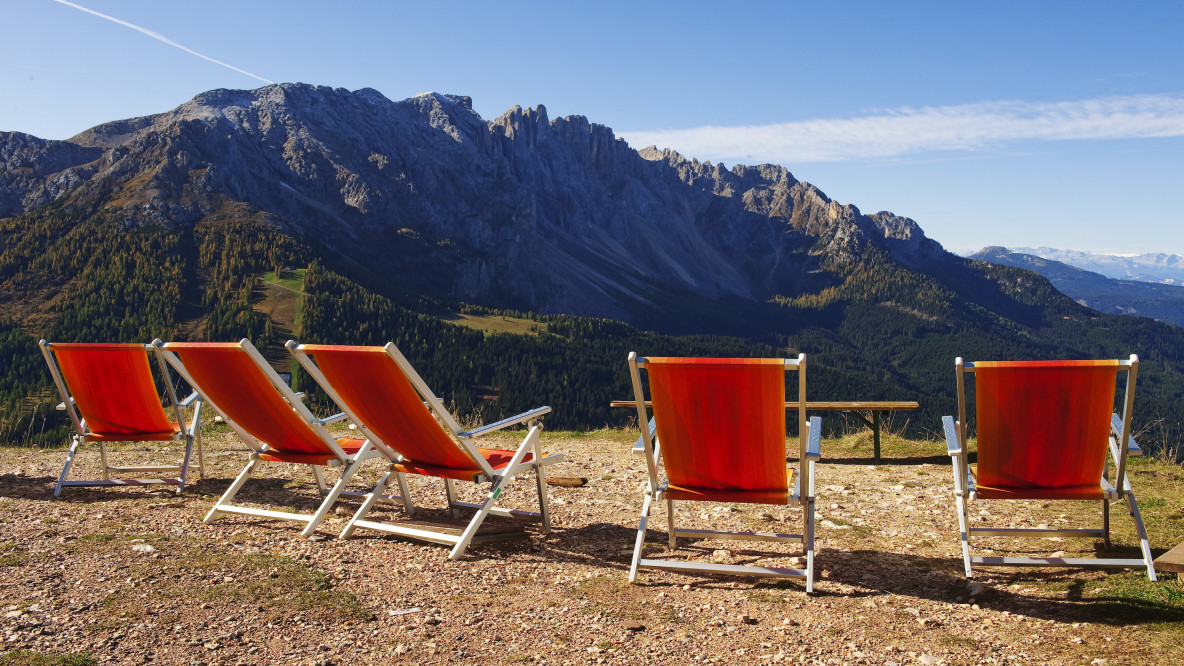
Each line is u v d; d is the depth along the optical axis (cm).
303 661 274
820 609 333
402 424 422
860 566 396
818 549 428
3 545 408
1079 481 362
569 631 306
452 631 305
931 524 480
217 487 576
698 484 388
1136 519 359
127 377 521
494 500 425
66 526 453
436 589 356
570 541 446
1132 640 281
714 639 300
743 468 372
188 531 449
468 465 432
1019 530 405
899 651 287
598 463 720
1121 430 350
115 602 326
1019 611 323
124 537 429
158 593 338
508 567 394
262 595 339
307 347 412
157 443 806
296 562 389
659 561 386
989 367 347
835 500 552
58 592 338
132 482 558
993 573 375
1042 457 357
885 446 784
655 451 409
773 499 374
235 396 455
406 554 412
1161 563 310
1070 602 328
